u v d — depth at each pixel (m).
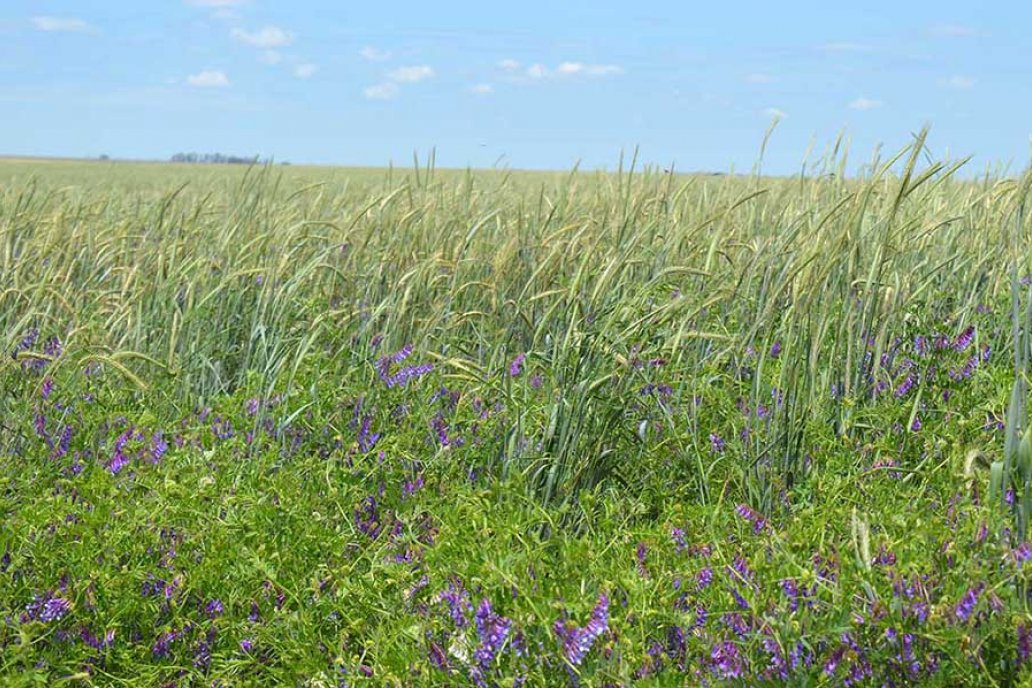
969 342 5.18
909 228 5.76
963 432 4.13
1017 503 2.99
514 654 2.91
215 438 4.62
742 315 5.55
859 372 4.89
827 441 4.36
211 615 3.51
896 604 2.74
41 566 3.42
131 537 3.63
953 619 2.72
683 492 4.26
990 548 2.86
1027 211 5.81
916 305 5.42
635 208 6.63
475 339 6.11
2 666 3.18
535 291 6.10
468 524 3.54
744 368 5.19
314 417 4.73
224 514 3.99
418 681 3.04
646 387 4.72
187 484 3.97
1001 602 2.68
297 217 8.14
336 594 3.49
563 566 3.22
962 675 2.62
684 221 7.54
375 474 4.31
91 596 3.36
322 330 5.56
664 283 5.63
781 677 2.75
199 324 6.00
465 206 8.67
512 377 5.24
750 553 3.35
